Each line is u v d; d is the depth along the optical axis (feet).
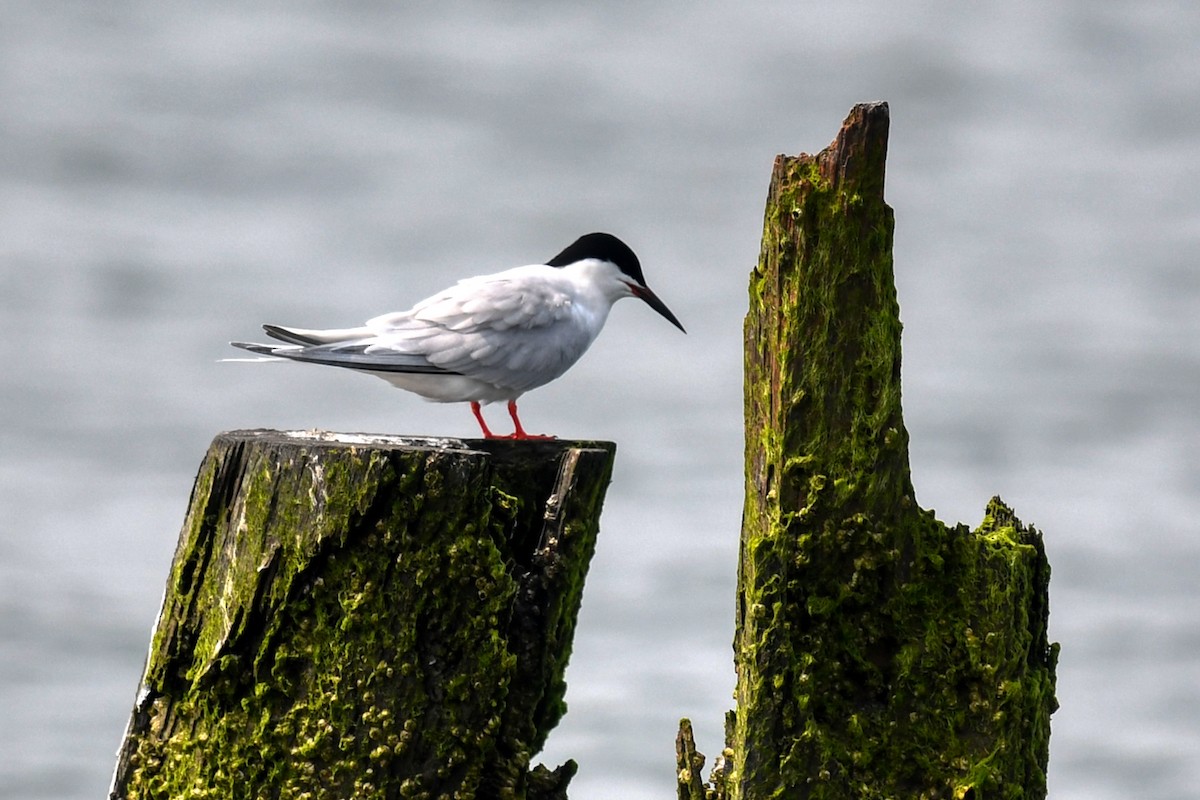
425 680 25.70
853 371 26.40
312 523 25.49
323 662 25.58
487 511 25.95
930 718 26.35
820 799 26.17
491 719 26.09
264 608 25.80
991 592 26.55
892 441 26.43
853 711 26.48
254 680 25.82
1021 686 26.63
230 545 26.14
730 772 27.76
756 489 27.02
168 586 27.02
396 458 25.44
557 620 28.86
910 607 26.53
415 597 25.58
